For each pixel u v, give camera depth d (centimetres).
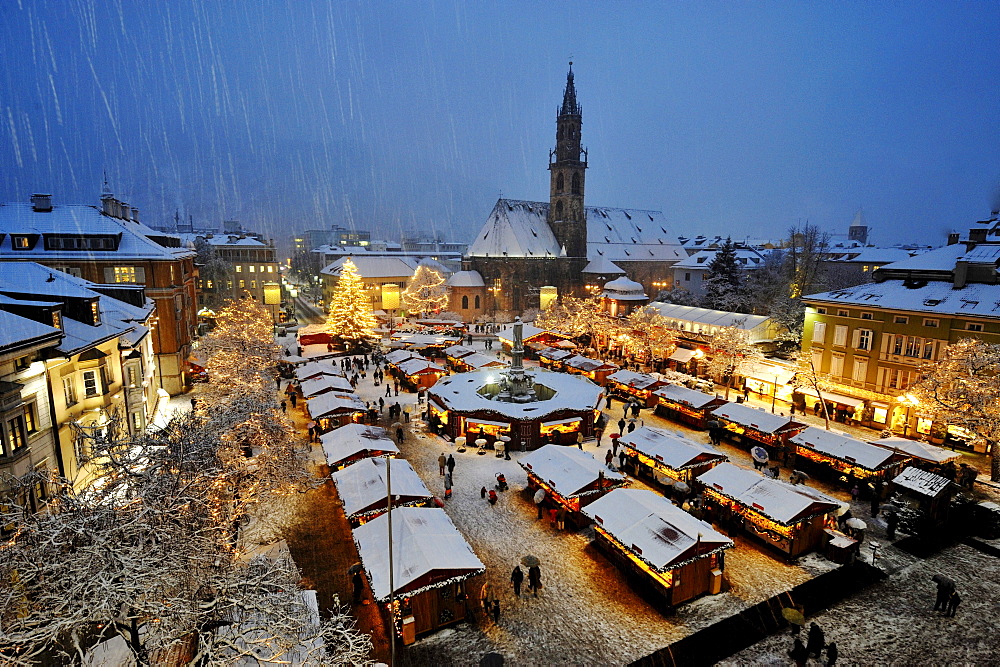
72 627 1391
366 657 1883
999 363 3522
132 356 3775
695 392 4903
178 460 1977
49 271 3431
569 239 12244
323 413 4372
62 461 2864
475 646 2156
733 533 3014
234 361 4984
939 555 2777
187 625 1447
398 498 2817
